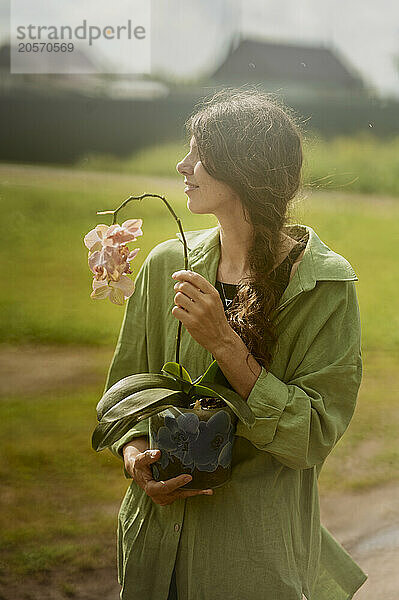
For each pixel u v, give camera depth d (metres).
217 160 1.59
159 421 1.56
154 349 1.83
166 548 1.70
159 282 1.82
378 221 8.43
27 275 6.44
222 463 1.57
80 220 7.29
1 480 3.86
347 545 3.53
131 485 1.80
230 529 1.65
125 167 8.28
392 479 4.20
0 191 7.53
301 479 1.75
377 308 6.76
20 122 8.34
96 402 4.80
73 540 3.38
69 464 4.07
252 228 1.65
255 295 1.60
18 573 3.08
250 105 1.64
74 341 5.59
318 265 1.64
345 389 1.64
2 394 4.77
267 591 1.62
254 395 1.54
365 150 9.51
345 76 9.99
